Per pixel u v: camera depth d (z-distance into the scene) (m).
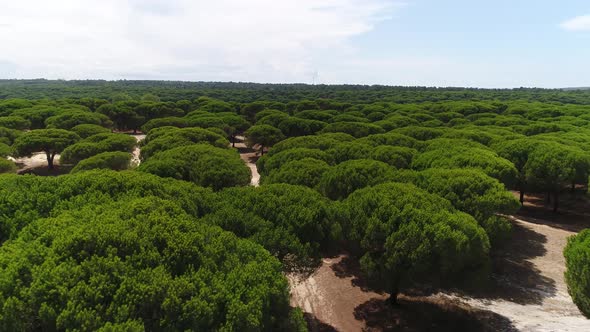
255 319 9.04
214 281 9.91
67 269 8.96
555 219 31.44
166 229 10.96
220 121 59.16
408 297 19.47
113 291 8.68
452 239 15.15
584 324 16.94
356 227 17.03
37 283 8.53
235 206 17.06
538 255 24.58
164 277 9.20
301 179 24.66
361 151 32.41
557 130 47.09
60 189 14.61
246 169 28.41
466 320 17.59
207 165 27.00
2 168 32.41
